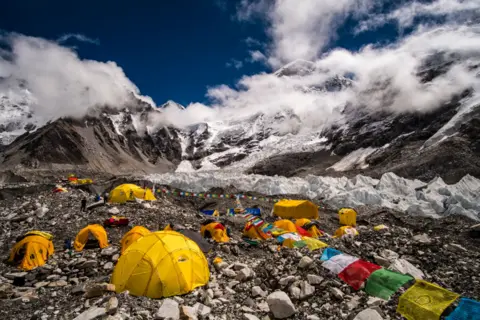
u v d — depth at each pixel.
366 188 36.81
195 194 38.88
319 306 8.75
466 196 32.44
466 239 18.08
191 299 9.35
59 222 19.95
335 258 10.43
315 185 47.06
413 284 8.65
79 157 198.38
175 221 22.33
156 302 9.00
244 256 14.90
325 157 172.50
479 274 10.09
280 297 8.74
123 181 37.69
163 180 55.16
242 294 9.89
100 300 8.66
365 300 8.54
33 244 13.37
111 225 19.42
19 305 9.15
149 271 9.66
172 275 9.71
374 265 9.82
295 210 28.61
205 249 15.13
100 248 15.48
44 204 23.67
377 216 29.12
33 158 175.88
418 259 11.71
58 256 14.16
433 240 14.05
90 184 34.03
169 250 10.29
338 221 28.14
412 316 7.52
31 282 11.34
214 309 8.84
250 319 8.20
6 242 16.42
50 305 9.03
